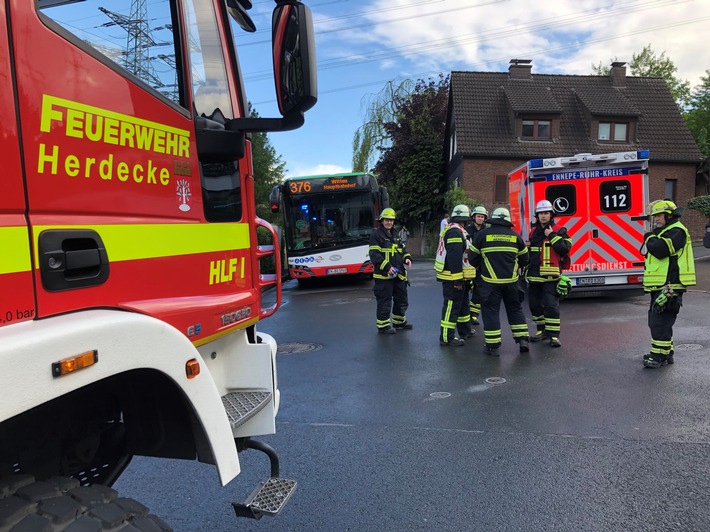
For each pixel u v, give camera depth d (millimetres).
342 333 8641
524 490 3371
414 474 3654
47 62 1451
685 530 2869
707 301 9547
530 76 28031
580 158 9953
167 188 1944
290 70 2092
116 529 1407
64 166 1483
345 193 15180
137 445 2014
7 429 1657
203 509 3322
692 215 23797
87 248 1547
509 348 7117
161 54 1995
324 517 3166
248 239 2572
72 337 1312
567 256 6957
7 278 1296
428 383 5727
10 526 1289
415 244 29719
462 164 25859
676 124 26453
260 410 2479
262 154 29594
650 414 4523
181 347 1709
